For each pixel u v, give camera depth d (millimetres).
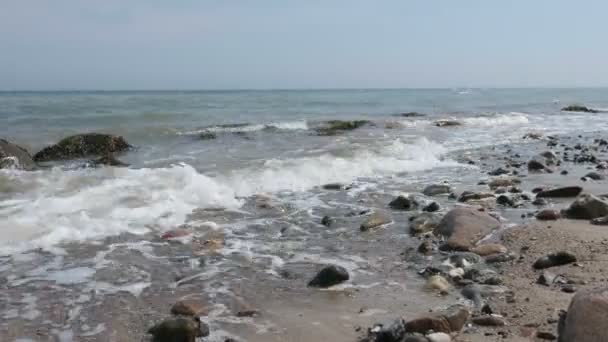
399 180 11055
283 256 6199
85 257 5992
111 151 14164
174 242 6633
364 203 8930
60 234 6641
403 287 5184
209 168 11016
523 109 39062
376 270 5707
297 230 7289
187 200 8586
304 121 22312
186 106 34656
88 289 5113
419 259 6051
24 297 4898
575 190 9117
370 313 4582
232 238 6891
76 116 23031
